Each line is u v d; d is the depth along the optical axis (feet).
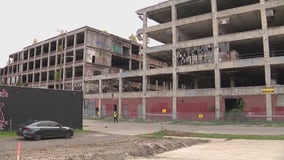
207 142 67.15
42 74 269.44
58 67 243.81
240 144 61.77
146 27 178.50
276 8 135.03
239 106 133.80
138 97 175.32
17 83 270.46
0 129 85.05
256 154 47.19
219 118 138.00
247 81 187.21
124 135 85.25
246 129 99.40
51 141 68.44
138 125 129.29
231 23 155.33
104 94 196.85
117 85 219.20
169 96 159.63
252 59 133.49
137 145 58.44
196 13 179.93
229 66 139.74
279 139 69.87
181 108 153.38
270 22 153.69
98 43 230.07
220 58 144.77
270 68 131.54
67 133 76.69
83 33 228.63
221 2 159.84
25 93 91.40
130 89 220.23
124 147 56.03
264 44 132.46
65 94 101.60
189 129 104.73
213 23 149.89
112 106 190.39
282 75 161.58
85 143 63.98
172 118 155.63
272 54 162.91
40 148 54.95
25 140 69.77
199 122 133.80
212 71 153.48
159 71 167.73
